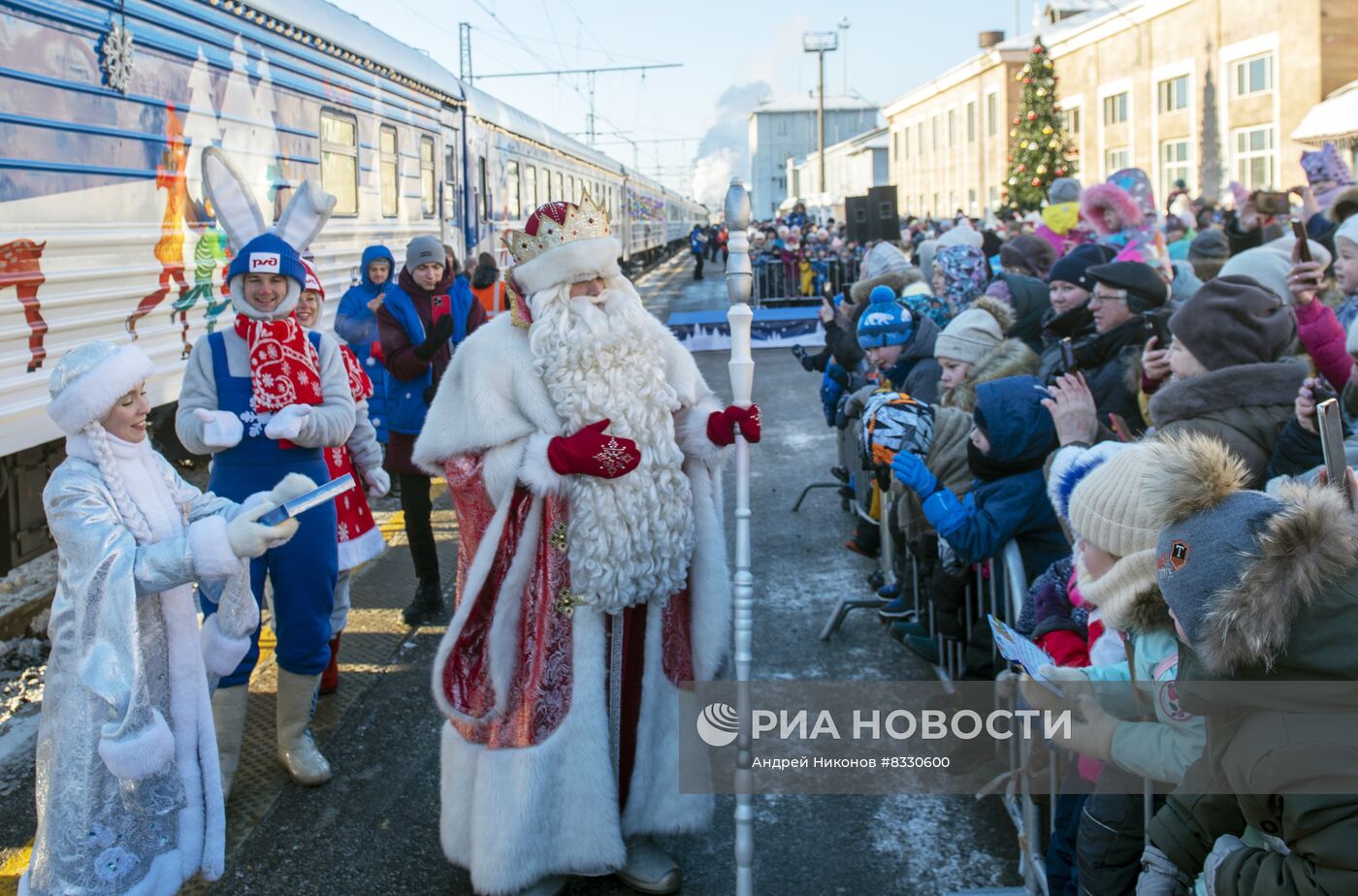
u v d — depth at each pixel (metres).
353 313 7.16
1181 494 1.65
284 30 7.86
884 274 6.14
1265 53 21.83
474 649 2.87
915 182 44.41
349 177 9.23
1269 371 2.96
